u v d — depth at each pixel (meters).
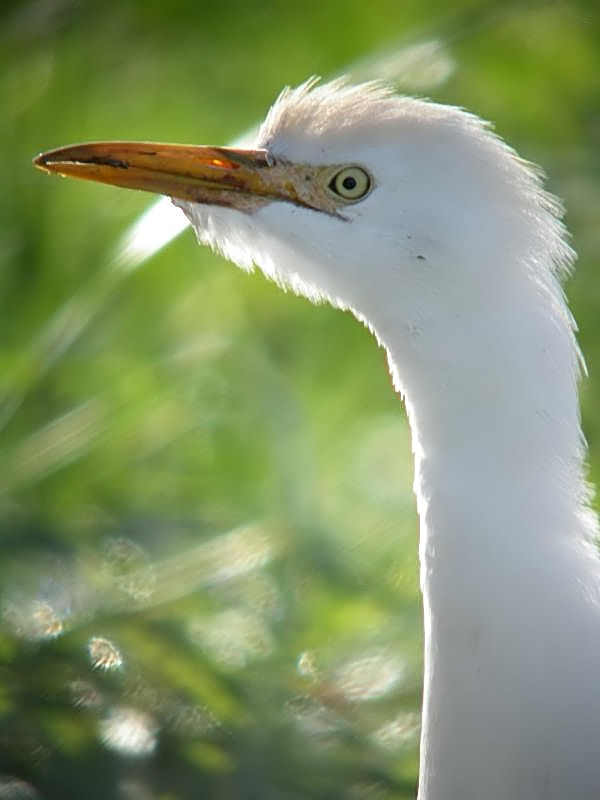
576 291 13.06
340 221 7.82
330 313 14.09
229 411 12.80
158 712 9.76
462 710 7.69
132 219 14.59
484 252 7.49
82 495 12.09
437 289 7.58
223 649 10.51
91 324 13.27
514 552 7.51
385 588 11.30
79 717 9.68
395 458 13.08
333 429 13.40
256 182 8.09
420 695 10.27
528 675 7.54
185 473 12.56
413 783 9.58
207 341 13.38
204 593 10.92
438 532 7.66
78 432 11.98
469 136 7.64
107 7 15.98
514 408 7.48
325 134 7.86
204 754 9.54
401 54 12.95
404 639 10.80
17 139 15.73
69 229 14.76
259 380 12.82
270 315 14.22
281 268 8.27
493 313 7.49
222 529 11.80
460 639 7.64
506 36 14.71
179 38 16.14
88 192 15.04
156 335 13.87
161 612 10.55
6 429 12.28
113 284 11.73
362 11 15.66
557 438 7.54
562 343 7.52
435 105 7.89
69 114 15.85
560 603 7.52
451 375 7.57
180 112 15.84
